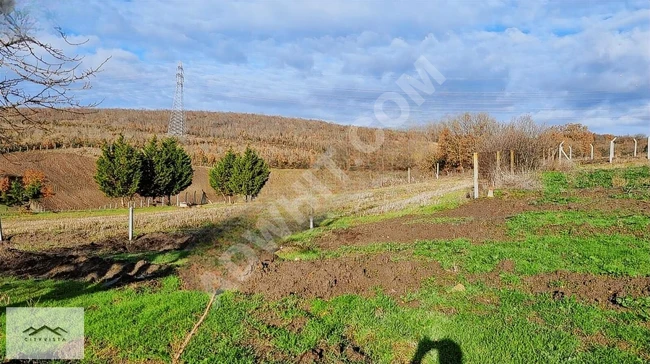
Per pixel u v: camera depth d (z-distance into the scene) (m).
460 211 15.27
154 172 44.75
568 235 9.70
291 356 4.91
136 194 45.28
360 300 6.58
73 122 66.94
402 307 6.30
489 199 17.53
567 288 6.62
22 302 6.55
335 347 5.15
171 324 5.73
